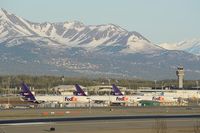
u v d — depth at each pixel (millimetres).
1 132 193250
